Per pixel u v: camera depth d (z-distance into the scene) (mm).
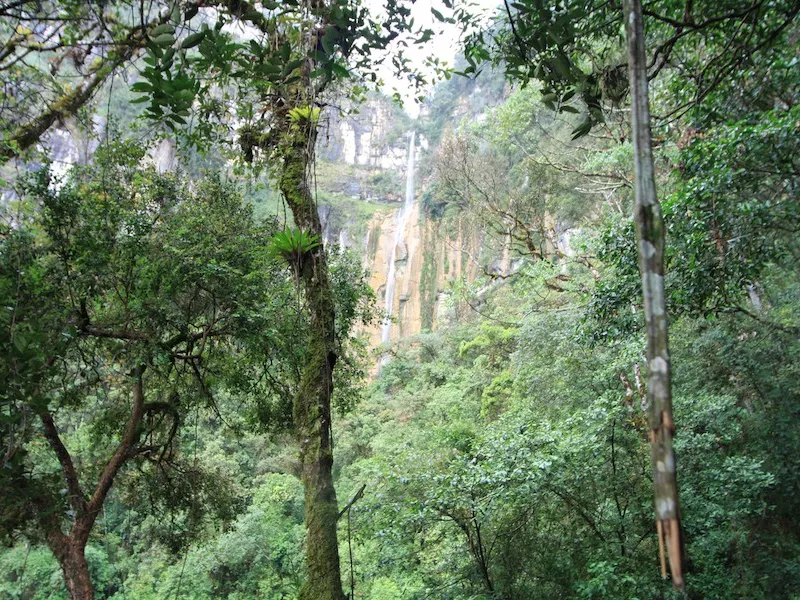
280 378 8648
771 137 4918
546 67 2797
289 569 15016
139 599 13648
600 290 6633
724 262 5504
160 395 8617
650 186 1101
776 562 7227
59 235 6188
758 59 4941
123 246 6484
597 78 2736
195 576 14484
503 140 14078
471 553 7547
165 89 2348
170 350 7055
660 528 854
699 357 9555
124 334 6648
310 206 4414
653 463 901
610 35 3182
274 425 9336
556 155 15148
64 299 6180
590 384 10586
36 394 4043
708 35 4039
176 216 7012
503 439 7699
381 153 55344
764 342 8703
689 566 7234
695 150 5539
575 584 6656
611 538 7492
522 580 7438
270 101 4645
